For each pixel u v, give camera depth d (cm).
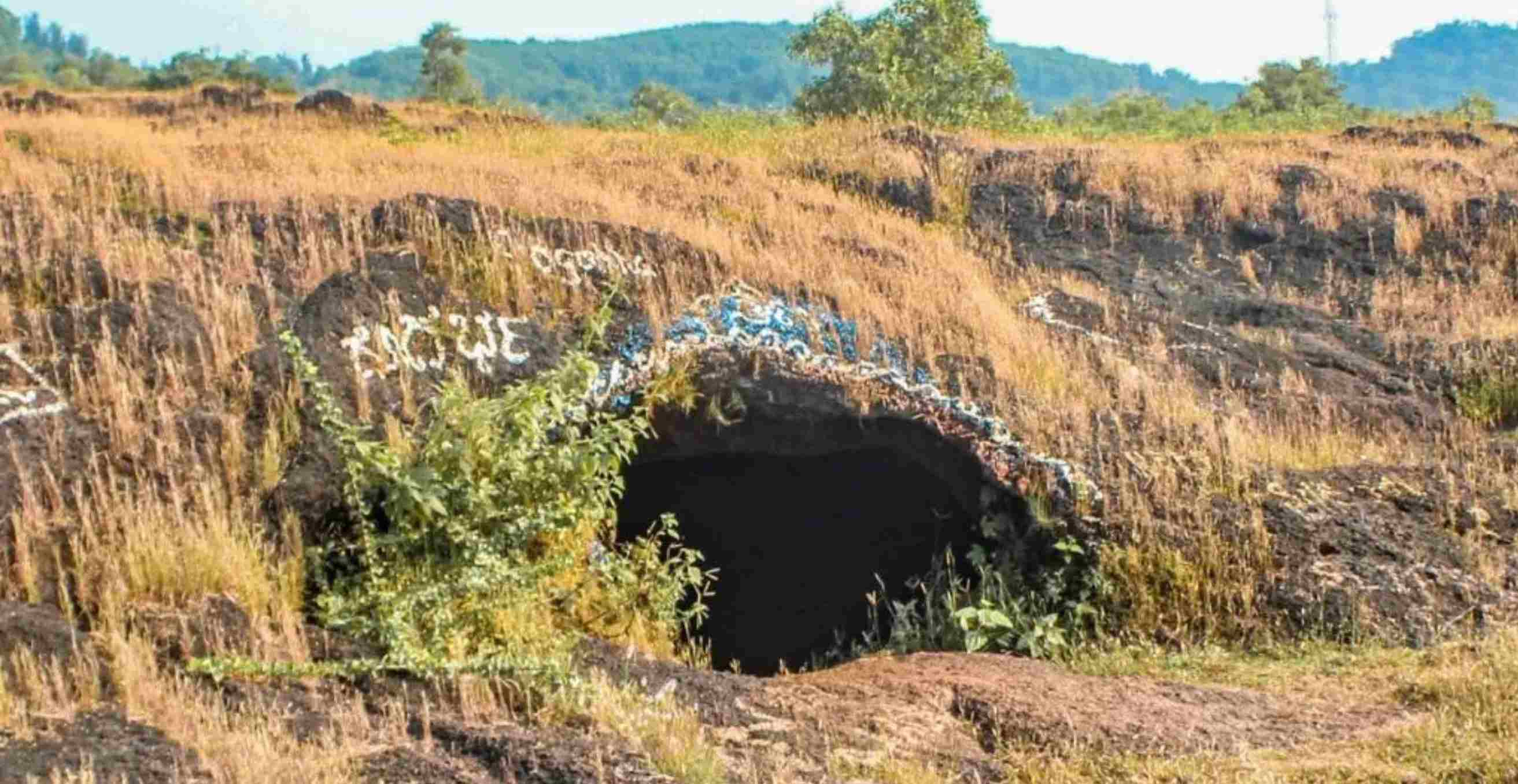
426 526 927
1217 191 1880
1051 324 1454
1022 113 2748
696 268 1275
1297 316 1656
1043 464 1155
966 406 1198
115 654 777
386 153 1647
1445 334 1642
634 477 1295
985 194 1838
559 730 777
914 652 1080
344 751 720
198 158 1551
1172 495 1148
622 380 1133
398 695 805
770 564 1325
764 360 1181
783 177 1797
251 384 1017
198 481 936
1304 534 1123
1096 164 1914
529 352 1134
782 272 1319
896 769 771
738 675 909
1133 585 1090
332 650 841
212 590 863
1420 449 1359
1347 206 1873
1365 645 1029
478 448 961
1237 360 1488
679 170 1741
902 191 1814
